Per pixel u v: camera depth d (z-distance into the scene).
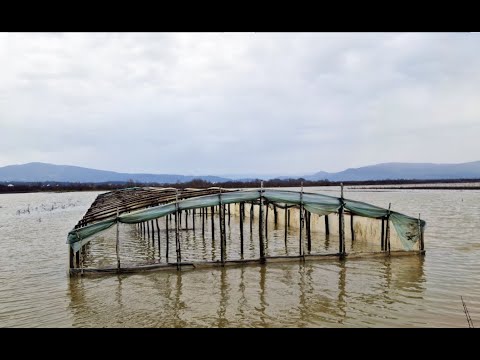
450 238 27.55
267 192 19.95
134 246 27.80
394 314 12.66
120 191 47.12
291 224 35.59
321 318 12.43
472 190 128.12
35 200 113.06
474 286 15.69
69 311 13.56
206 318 12.64
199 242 28.84
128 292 15.59
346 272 18.03
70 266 17.88
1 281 17.72
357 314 12.75
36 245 28.44
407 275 17.44
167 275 17.95
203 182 134.00
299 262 19.95
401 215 21.47
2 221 47.84
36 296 15.32
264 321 12.28
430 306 13.38
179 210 18.98
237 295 14.92
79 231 17.94
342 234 20.61
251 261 19.41
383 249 22.97
